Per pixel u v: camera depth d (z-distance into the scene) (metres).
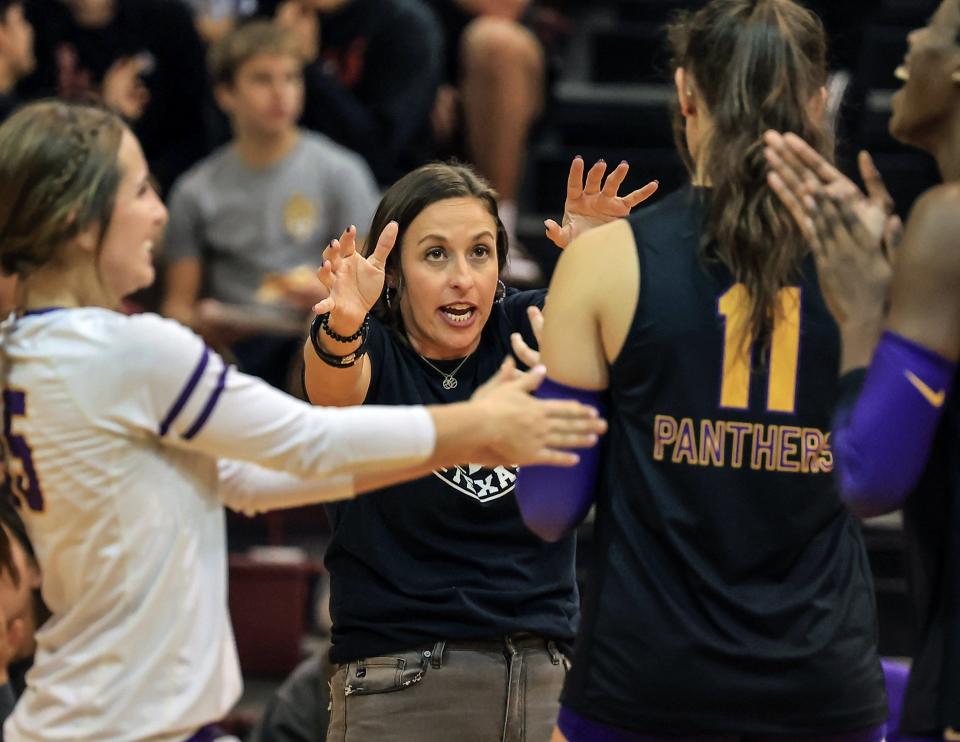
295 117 20.81
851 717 7.89
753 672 7.71
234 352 18.97
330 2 21.55
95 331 7.36
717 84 7.93
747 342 7.71
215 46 19.75
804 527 7.83
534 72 22.14
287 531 19.47
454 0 23.44
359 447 7.27
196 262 19.56
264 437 7.24
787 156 7.50
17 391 7.44
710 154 7.86
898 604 17.66
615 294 7.86
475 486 9.55
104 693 7.32
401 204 9.83
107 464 7.29
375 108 21.66
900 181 21.78
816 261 7.59
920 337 7.08
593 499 8.28
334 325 9.01
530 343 10.11
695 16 8.27
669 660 7.72
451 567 9.61
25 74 21.50
